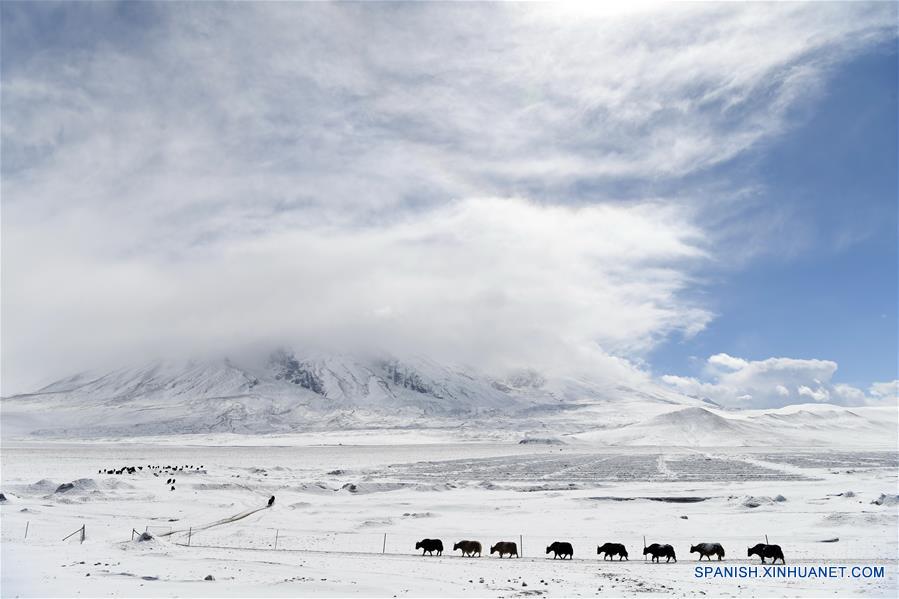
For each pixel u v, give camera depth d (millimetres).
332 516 52406
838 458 139875
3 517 45656
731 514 51844
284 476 94125
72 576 23922
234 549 34562
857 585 25203
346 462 141000
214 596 20812
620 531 43156
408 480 88750
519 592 23266
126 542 35062
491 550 33625
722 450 192375
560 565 30281
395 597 21781
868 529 41062
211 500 62344
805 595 23375
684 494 66812
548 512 54500
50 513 49406
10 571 24812
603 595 23125
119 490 66750
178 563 27922
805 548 35094
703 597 23000
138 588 21906
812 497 61000
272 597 20844
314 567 27906
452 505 58844
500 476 98188
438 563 30250
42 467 106312
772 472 99375
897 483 75188
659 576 27156
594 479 90625
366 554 33375
